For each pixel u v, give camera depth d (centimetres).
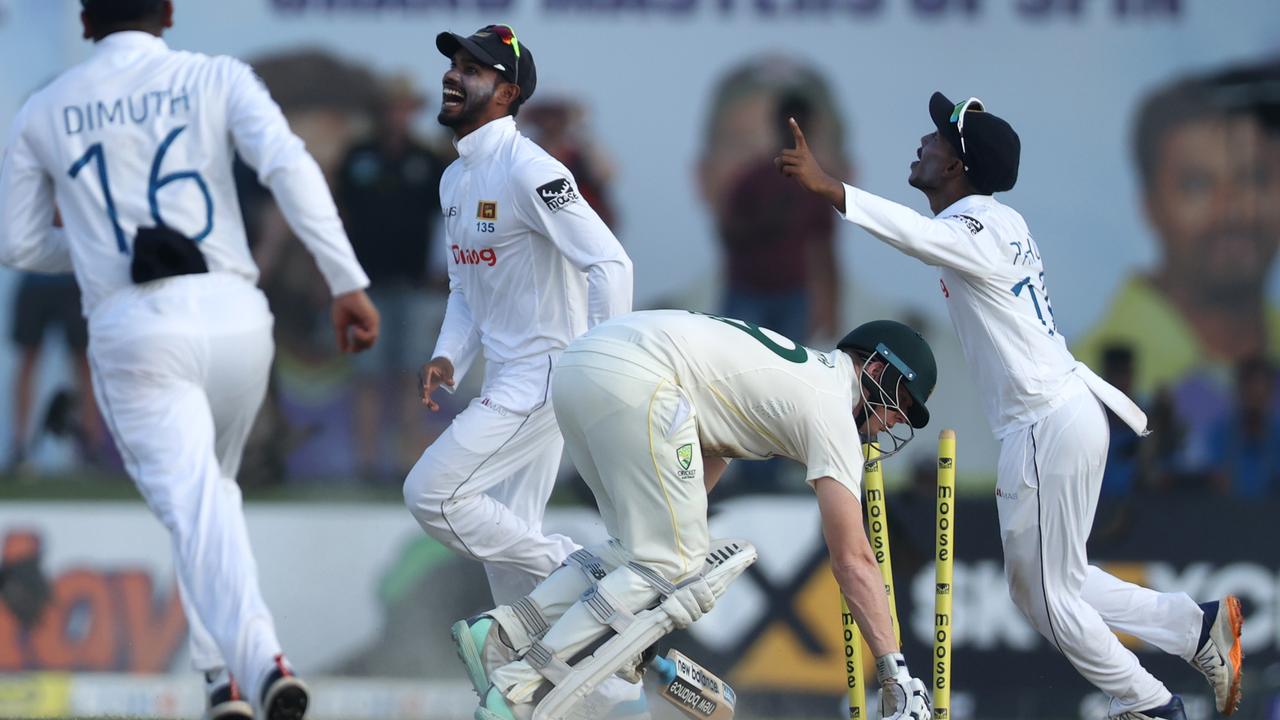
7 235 1363
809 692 2728
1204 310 3284
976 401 3206
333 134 3281
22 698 2770
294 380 3159
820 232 3278
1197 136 3300
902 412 1536
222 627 1250
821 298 3281
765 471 2962
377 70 3300
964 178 1722
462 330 1786
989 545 2845
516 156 1705
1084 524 1692
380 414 3181
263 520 2909
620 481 1457
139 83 1338
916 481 3127
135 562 2875
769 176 3294
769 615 2756
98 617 2844
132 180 1329
